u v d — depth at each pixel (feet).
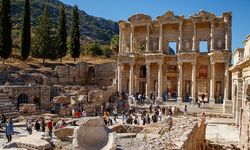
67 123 141.08
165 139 71.36
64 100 201.57
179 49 247.09
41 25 311.27
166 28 258.57
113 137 76.69
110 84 285.64
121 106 222.07
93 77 296.71
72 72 281.33
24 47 288.71
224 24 239.09
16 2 651.66
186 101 246.47
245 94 99.81
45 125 145.38
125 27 273.95
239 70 134.41
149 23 258.16
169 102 236.84
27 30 289.53
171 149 57.16
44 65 309.22
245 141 94.84
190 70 251.80
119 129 126.11
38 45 310.45
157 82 261.24
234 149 113.60
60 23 322.14
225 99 219.82
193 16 242.78
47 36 308.81
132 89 255.91
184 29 253.44
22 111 175.01
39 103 198.80
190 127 88.33
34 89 197.88
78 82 286.87
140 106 222.28
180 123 102.42
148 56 250.78
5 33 263.08
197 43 248.73
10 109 169.07
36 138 90.99
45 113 184.34
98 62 351.87
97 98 215.51
